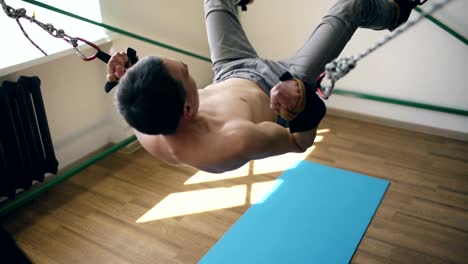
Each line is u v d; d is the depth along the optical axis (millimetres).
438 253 2486
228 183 3137
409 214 2805
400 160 3391
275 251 2508
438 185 3086
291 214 2803
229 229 2691
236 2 1770
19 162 2664
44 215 2844
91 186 3135
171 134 1248
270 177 3189
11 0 2752
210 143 1229
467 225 2699
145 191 3078
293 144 1334
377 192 3008
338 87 4000
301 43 3998
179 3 3766
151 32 3541
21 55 2697
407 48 3570
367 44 3707
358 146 3588
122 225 2756
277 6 3955
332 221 2736
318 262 2424
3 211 2752
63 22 3061
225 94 1410
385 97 3799
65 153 3229
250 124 1249
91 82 3262
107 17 3137
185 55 3988
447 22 3344
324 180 3141
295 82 1164
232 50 1669
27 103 2668
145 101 1099
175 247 2572
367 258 2459
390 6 1722
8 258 833
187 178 3213
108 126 3531
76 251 2555
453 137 3682
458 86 3508
